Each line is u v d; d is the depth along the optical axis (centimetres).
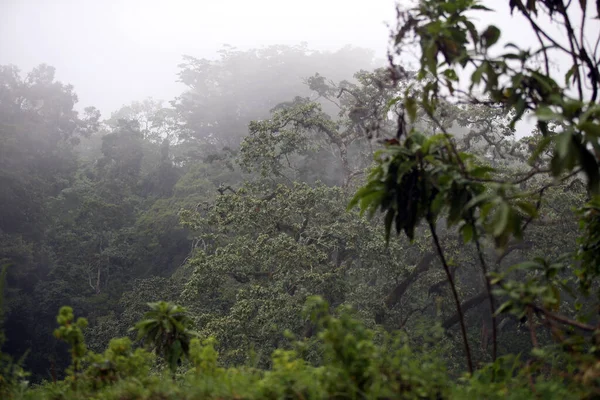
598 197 469
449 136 368
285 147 1981
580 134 341
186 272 2636
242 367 420
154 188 4484
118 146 4550
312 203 1717
